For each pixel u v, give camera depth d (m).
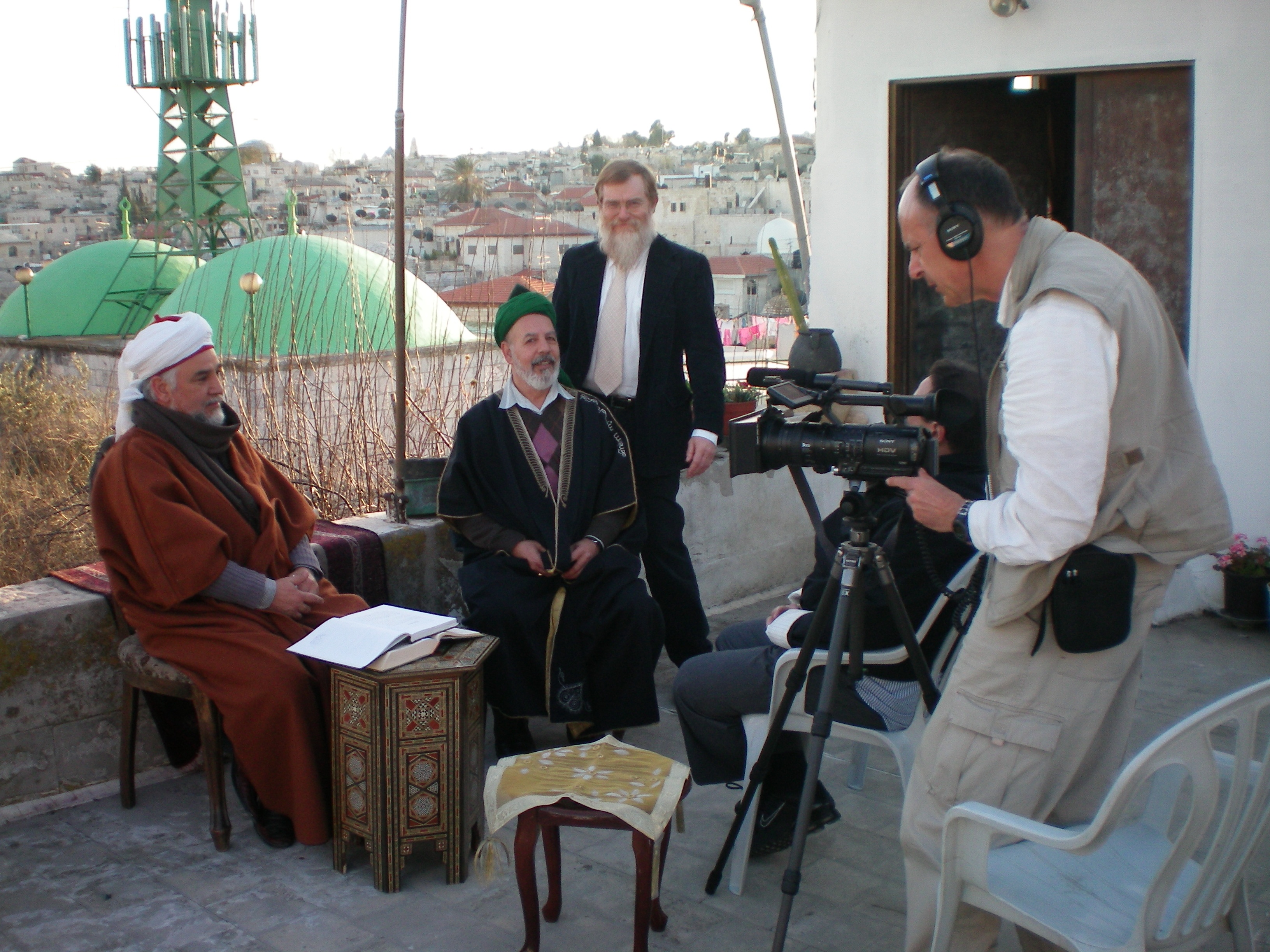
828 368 5.03
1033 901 1.88
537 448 3.55
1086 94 4.64
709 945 2.51
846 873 2.84
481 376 5.96
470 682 2.80
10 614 3.17
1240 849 1.82
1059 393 1.73
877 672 2.61
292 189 13.38
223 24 23.23
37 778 3.24
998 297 1.95
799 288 23.20
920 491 2.04
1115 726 2.01
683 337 3.90
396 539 3.90
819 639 2.56
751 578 5.29
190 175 23.39
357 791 2.78
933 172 1.90
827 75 5.18
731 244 48.78
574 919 2.63
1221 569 4.62
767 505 5.32
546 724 3.89
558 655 3.41
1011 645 1.90
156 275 18.78
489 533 3.49
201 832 3.10
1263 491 4.55
